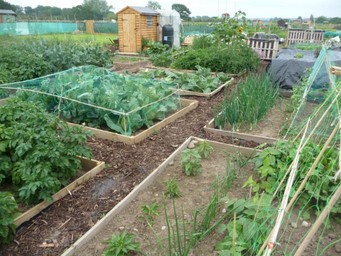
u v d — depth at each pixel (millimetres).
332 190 2908
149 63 11648
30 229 2693
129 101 4902
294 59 7570
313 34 15695
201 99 6594
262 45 10961
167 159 3828
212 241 2570
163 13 16922
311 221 2820
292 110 5871
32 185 2717
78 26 27531
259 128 5133
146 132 4559
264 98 5238
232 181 3369
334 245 2531
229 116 4836
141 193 3262
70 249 2441
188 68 9211
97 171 3561
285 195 2117
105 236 2652
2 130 3193
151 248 2514
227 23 10758
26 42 10969
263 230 2381
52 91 5223
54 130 3438
